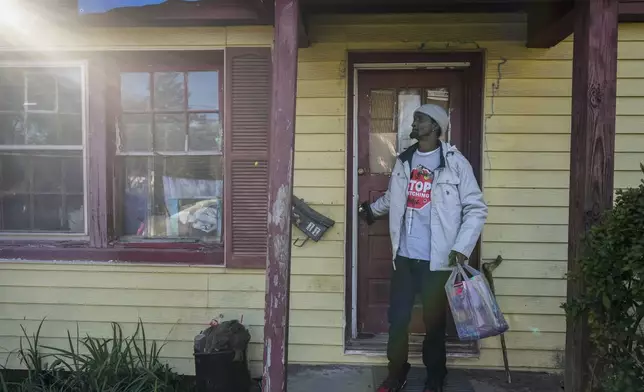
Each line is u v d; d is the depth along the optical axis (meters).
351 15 3.57
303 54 3.62
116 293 3.78
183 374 3.74
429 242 3.09
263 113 3.65
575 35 2.68
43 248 3.79
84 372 3.48
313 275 3.66
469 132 3.64
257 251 3.69
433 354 3.12
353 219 3.72
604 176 2.53
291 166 2.56
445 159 3.06
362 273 3.80
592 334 2.41
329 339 3.66
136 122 3.82
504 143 3.55
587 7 2.54
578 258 2.57
